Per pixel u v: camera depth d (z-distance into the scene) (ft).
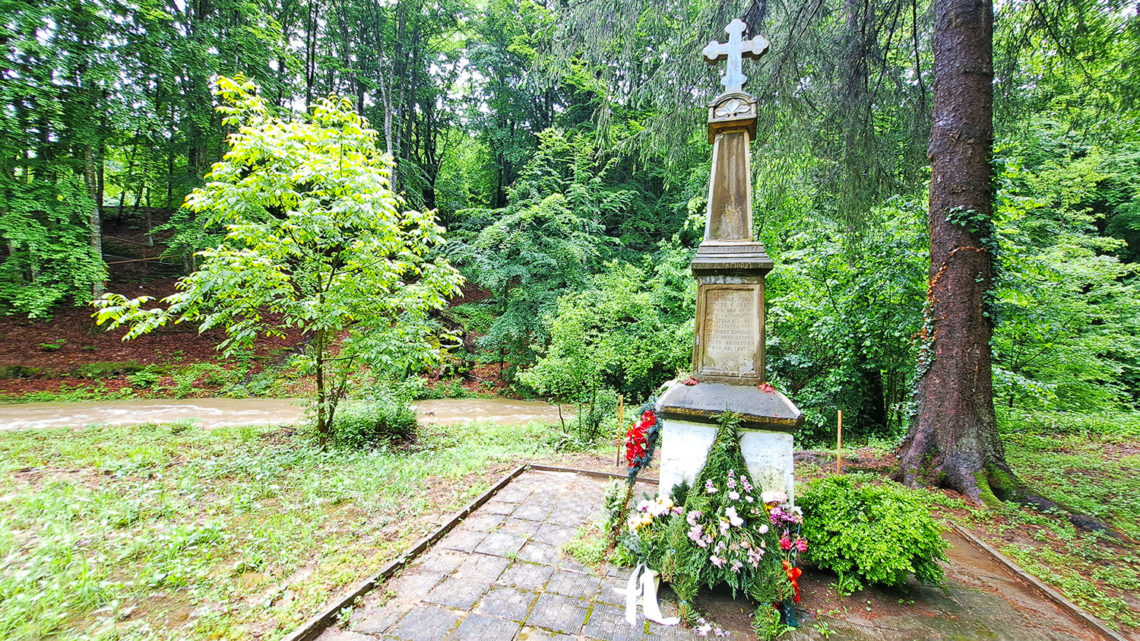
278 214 23.00
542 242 45.39
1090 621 8.32
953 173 15.78
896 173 22.75
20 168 37.96
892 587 9.36
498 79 62.03
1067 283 23.59
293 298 19.69
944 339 15.78
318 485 14.11
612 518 11.75
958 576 10.07
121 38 37.76
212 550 10.16
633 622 8.12
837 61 21.30
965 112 15.69
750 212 11.03
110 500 12.64
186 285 18.35
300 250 19.25
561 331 23.82
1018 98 20.83
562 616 8.24
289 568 9.49
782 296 27.40
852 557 9.15
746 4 20.43
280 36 45.70
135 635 7.34
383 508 12.80
